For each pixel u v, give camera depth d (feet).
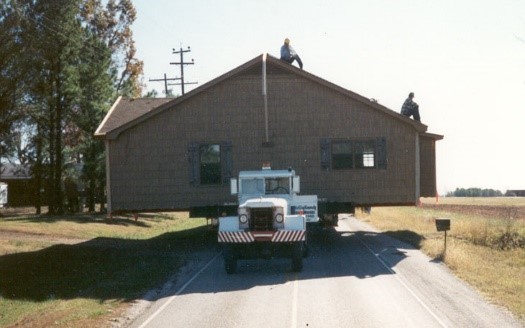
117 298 48.34
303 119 89.51
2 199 168.35
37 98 107.86
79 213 127.85
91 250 73.67
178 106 90.02
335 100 89.66
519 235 81.97
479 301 45.39
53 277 56.80
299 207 71.56
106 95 123.44
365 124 89.20
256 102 89.86
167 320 41.19
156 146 89.81
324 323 39.19
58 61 110.73
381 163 88.94
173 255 74.28
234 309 43.93
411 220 119.44
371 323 39.04
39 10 98.73
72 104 118.93
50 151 117.91
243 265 66.13
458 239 85.20
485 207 179.93
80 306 45.39
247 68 89.76
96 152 125.18
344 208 87.45
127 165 89.71
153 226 118.73
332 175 89.20
